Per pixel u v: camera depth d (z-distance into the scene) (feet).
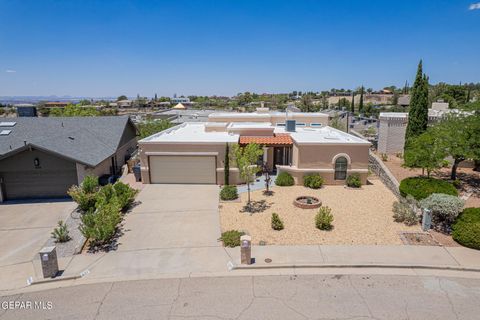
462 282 31.94
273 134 84.38
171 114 178.50
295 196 61.77
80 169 63.72
